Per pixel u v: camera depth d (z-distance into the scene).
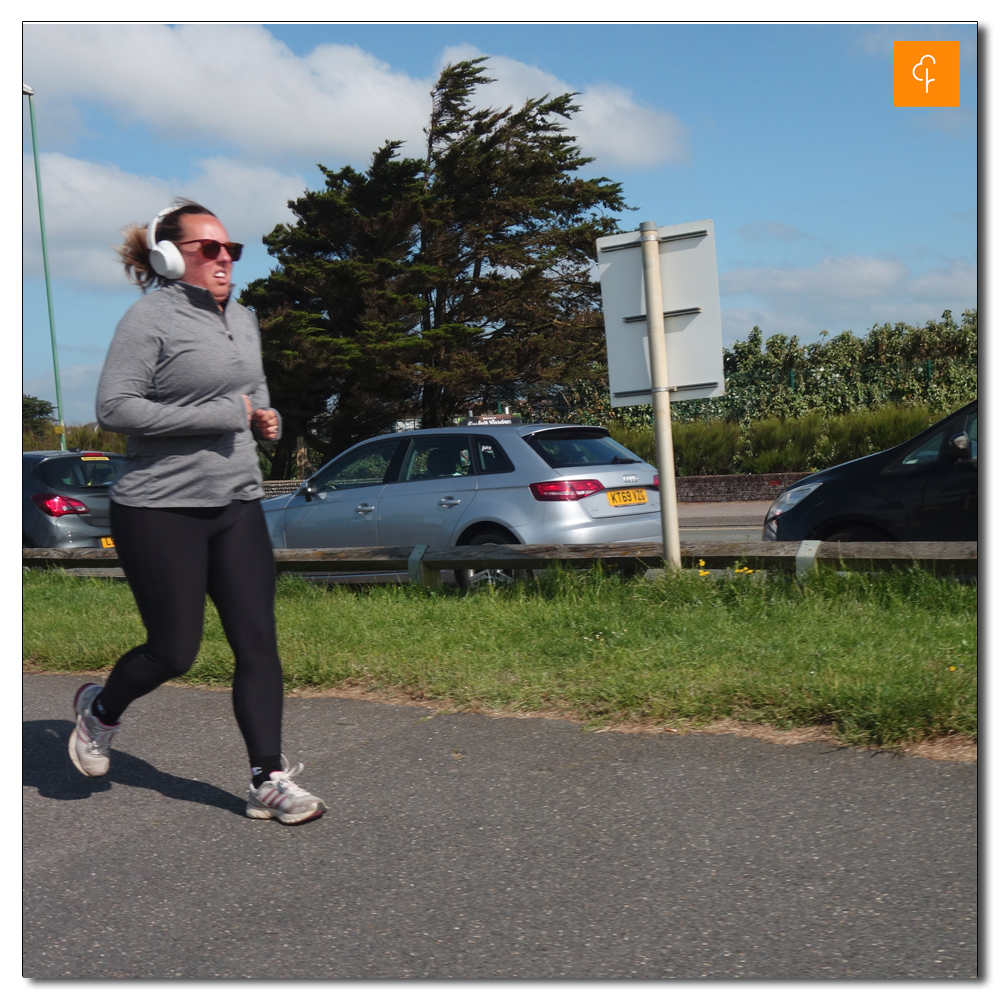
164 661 3.48
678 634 5.33
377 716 4.66
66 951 2.64
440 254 33.75
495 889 2.85
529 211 34.44
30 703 5.49
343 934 2.65
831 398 23.30
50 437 31.86
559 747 4.01
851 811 3.17
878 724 3.70
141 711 5.09
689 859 2.93
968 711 3.68
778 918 2.56
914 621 5.08
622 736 4.07
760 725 4.01
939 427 6.67
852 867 2.80
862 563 5.96
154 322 3.26
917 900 2.60
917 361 23.83
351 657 5.46
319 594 7.80
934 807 3.15
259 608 3.52
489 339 34.78
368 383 30.66
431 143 35.38
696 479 21.05
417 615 6.39
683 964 2.38
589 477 7.96
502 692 4.66
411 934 2.62
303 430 32.19
